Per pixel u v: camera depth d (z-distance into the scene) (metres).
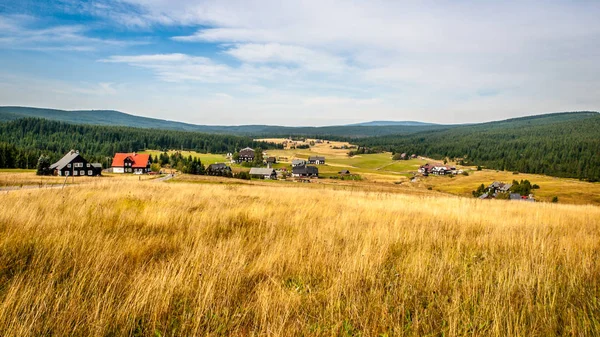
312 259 5.46
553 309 3.90
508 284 4.49
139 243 5.99
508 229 9.05
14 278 4.11
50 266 4.71
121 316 3.48
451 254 6.13
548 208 16.38
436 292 4.52
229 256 5.38
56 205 9.74
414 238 7.35
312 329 3.48
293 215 10.23
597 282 4.93
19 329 3.14
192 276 4.55
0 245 5.34
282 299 3.98
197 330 3.36
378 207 13.43
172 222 8.38
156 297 3.79
